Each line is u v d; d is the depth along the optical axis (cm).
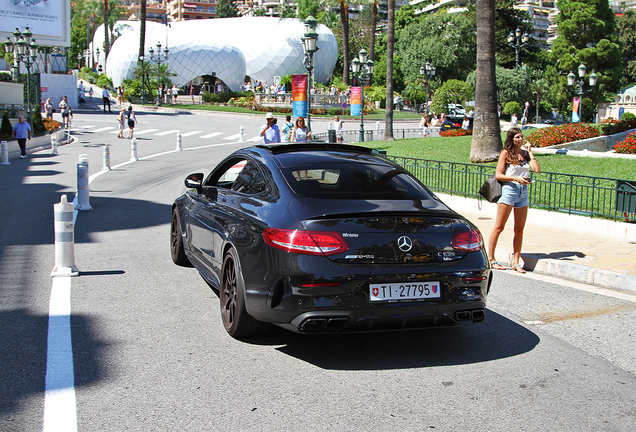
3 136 2469
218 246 488
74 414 319
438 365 404
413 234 396
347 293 376
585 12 6334
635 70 8625
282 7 9462
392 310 383
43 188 1382
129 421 312
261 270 398
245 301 412
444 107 5741
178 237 659
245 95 6431
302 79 1955
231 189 516
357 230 386
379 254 384
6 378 363
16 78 3903
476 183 1203
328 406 335
